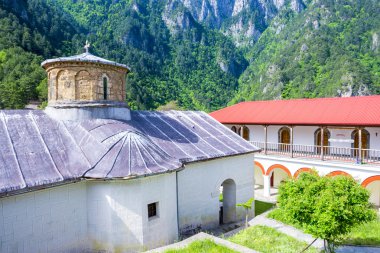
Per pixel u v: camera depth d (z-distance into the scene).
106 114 13.09
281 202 10.98
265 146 24.30
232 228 15.19
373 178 18.22
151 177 10.92
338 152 22.75
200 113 19.06
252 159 17.17
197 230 14.20
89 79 12.74
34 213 9.42
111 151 10.96
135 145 11.27
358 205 9.49
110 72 13.39
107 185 10.37
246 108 29.66
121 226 10.41
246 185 16.84
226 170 15.62
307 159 21.44
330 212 9.22
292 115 24.27
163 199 11.38
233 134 17.67
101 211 10.51
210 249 10.17
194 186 14.05
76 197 10.41
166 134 14.63
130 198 10.45
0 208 8.72
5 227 8.82
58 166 10.22
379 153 20.77
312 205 9.82
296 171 21.89
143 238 10.63
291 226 15.03
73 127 12.20
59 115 12.48
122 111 13.79
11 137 10.55
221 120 28.50
